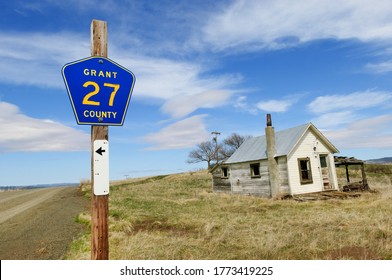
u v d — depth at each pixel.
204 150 76.06
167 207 15.51
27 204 19.88
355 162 22.05
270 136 20.31
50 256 6.89
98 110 3.97
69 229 10.09
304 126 20.70
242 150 25.22
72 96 3.85
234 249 7.12
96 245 3.75
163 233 9.16
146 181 50.69
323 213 11.17
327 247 6.84
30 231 10.12
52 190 35.56
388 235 7.36
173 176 54.53
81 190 31.28
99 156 3.90
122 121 4.13
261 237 7.64
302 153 20.36
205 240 7.95
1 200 24.27
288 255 6.46
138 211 13.87
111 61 4.14
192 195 23.28
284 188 19.55
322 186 20.66
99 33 4.15
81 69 3.94
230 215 12.03
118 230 9.47
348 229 8.30
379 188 22.27
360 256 6.12
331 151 22.08
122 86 4.18
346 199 16.84
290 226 9.09
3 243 8.55
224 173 25.94
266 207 14.82
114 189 33.22
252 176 22.06
